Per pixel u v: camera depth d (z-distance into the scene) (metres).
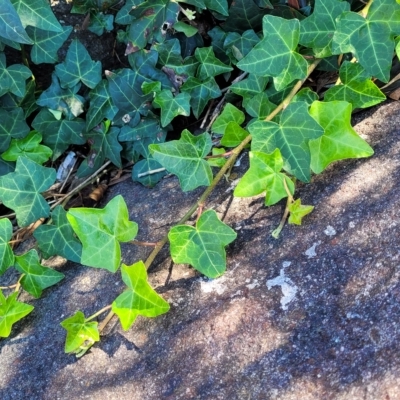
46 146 0.61
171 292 0.45
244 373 0.38
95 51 0.60
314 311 0.39
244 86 0.52
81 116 0.61
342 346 0.36
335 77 0.53
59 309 0.49
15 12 0.49
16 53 0.59
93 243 0.45
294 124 0.45
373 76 0.45
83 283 0.50
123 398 0.41
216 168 0.52
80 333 0.44
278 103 0.53
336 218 0.43
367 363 0.35
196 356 0.40
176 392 0.40
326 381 0.35
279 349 0.38
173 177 0.56
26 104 0.60
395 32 0.44
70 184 0.62
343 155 0.44
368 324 0.36
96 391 0.42
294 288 0.40
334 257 0.41
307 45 0.48
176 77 0.56
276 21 0.46
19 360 0.47
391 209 0.41
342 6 0.47
